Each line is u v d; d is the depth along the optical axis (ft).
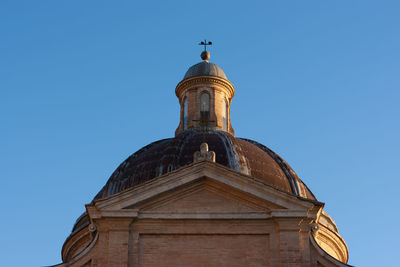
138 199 89.04
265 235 88.48
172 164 118.01
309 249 87.76
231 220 88.89
